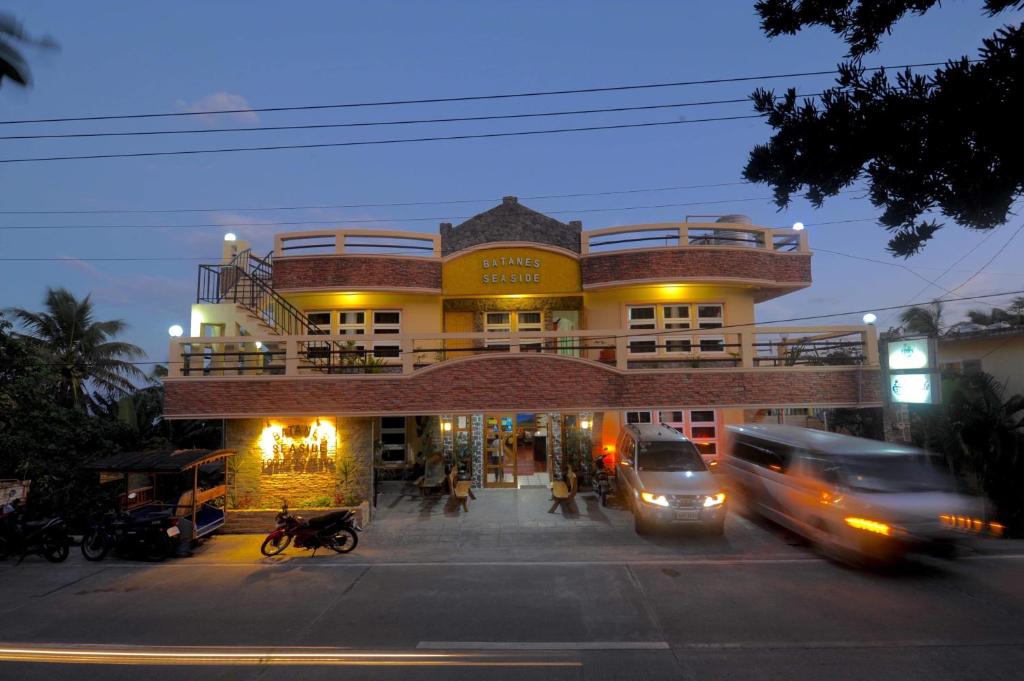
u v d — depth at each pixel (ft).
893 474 35.65
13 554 40.75
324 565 37.91
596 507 52.06
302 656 24.14
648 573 34.76
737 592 31.19
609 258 59.82
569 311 67.15
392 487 60.54
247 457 51.65
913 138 9.41
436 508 52.70
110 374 88.63
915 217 9.92
